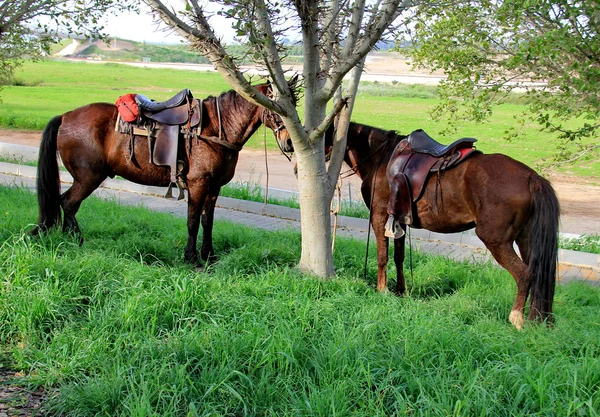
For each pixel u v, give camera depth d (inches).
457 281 293.7
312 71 251.3
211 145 294.5
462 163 239.1
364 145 278.8
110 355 180.1
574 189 613.0
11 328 197.0
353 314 214.5
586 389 160.6
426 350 181.5
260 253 297.7
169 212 439.8
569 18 315.6
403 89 1770.4
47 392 167.8
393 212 254.5
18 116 991.6
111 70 2362.2
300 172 271.6
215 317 204.4
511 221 223.6
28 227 312.0
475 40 341.7
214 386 160.1
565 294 271.1
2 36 463.2
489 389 159.9
